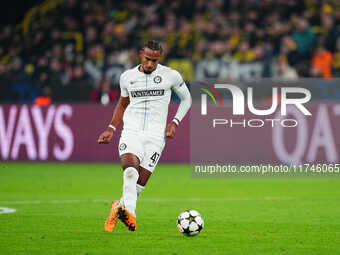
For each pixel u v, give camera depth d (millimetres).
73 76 67500
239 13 70250
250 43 66000
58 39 75250
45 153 59562
